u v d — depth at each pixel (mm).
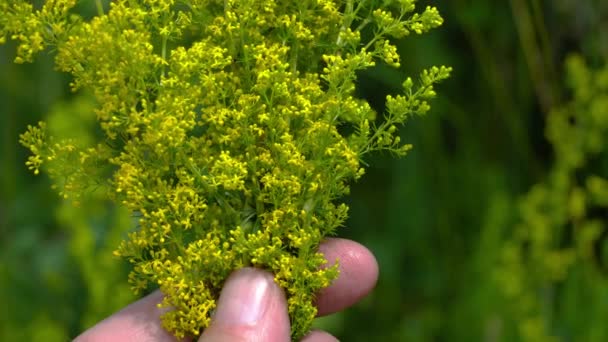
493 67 757
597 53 746
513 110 767
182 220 372
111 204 742
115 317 423
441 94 757
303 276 380
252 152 377
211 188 376
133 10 369
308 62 394
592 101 706
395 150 383
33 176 883
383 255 769
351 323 761
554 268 692
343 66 377
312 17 383
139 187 375
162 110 367
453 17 771
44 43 375
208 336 383
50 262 803
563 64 764
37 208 851
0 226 845
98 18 368
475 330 712
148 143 370
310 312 387
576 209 691
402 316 764
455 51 791
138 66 366
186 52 370
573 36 761
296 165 375
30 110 874
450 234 768
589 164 746
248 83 381
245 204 385
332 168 382
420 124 758
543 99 737
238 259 387
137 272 381
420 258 773
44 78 868
